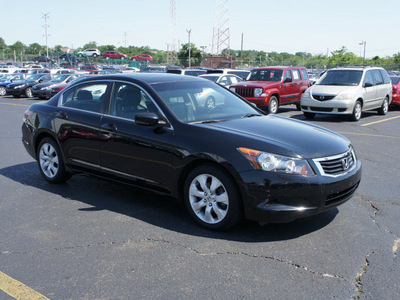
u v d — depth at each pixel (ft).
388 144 29.60
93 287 10.39
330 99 42.83
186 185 14.11
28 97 84.53
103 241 13.07
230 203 13.08
